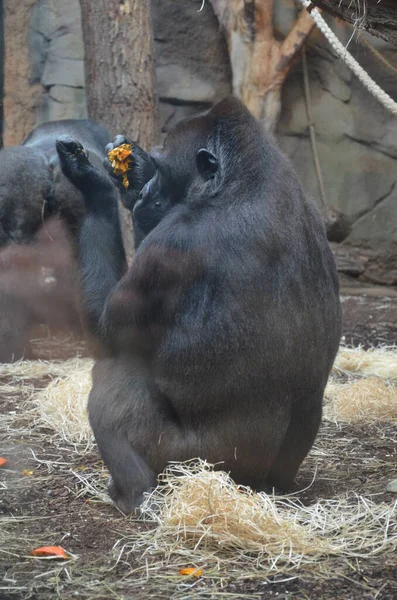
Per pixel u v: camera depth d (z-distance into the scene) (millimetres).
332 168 18797
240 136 5746
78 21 13727
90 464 7117
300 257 5668
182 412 5668
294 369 5703
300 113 18656
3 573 4805
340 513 5727
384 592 4539
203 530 5215
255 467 5848
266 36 17516
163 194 6020
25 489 6422
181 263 5434
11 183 10094
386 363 11055
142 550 5172
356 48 18422
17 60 12758
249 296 5473
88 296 6102
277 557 4941
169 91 18359
